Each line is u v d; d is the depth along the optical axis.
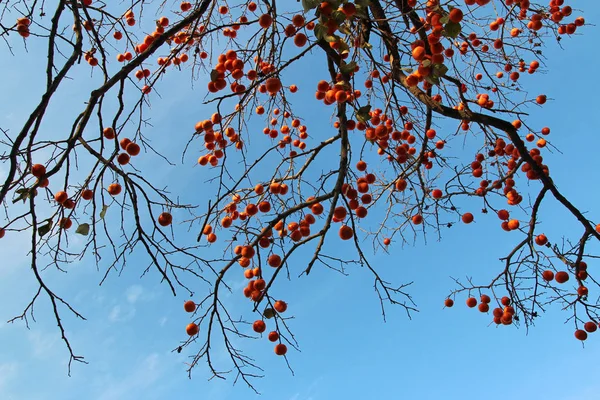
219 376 3.71
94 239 3.59
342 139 4.09
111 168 3.41
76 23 3.49
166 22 5.01
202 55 5.48
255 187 4.61
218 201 3.88
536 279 4.42
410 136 5.11
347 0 3.34
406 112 5.60
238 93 3.45
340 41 3.42
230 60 4.06
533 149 4.98
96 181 3.41
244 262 3.69
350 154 4.43
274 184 4.41
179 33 5.04
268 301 3.42
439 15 3.43
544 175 4.40
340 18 3.30
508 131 4.44
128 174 3.61
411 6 4.30
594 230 4.22
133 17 5.11
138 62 3.39
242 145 4.77
